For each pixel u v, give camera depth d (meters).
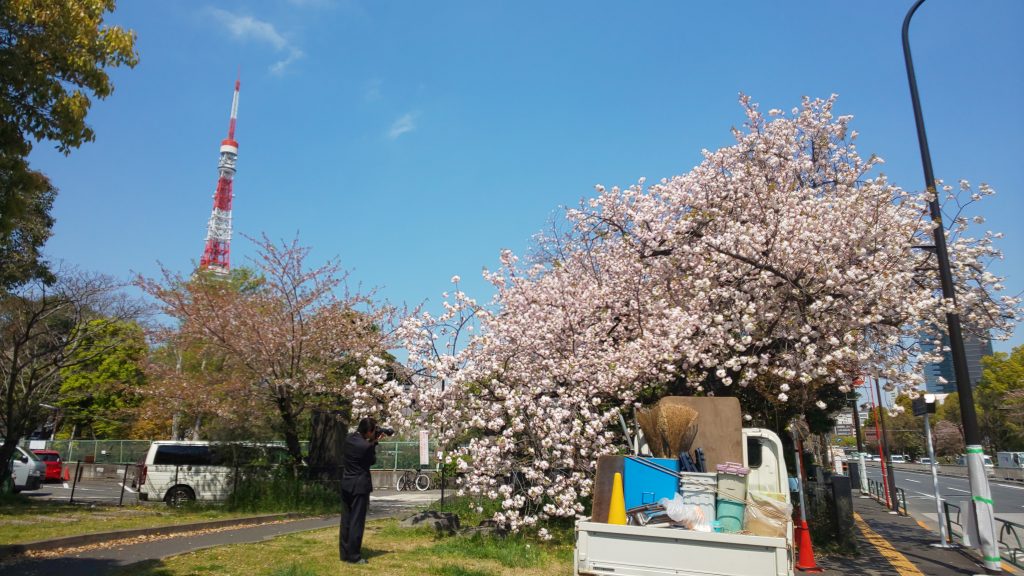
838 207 11.85
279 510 15.08
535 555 9.09
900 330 11.52
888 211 11.66
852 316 10.60
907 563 10.85
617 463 7.03
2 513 13.21
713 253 11.77
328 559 8.48
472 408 10.66
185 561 8.02
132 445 33.12
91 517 12.97
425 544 10.03
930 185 11.09
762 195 12.91
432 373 10.77
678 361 11.52
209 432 17.38
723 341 11.02
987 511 10.21
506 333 11.27
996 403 48.75
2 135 7.68
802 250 11.00
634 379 11.12
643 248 13.36
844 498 12.10
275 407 17.00
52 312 16.44
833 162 14.61
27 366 16.45
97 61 8.52
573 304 12.47
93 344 17.67
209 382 16.88
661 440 7.89
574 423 10.22
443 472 13.60
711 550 5.64
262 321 16.61
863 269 11.10
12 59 7.59
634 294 12.99
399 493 26.94
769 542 5.49
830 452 29.59
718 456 7.59
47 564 7.80
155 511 14.61
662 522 6.40
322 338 17.11
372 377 11.41
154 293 17.47
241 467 16.36
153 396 17.28
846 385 11.34
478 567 8.32
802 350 10.82
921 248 12.00
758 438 7.84
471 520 12.53
